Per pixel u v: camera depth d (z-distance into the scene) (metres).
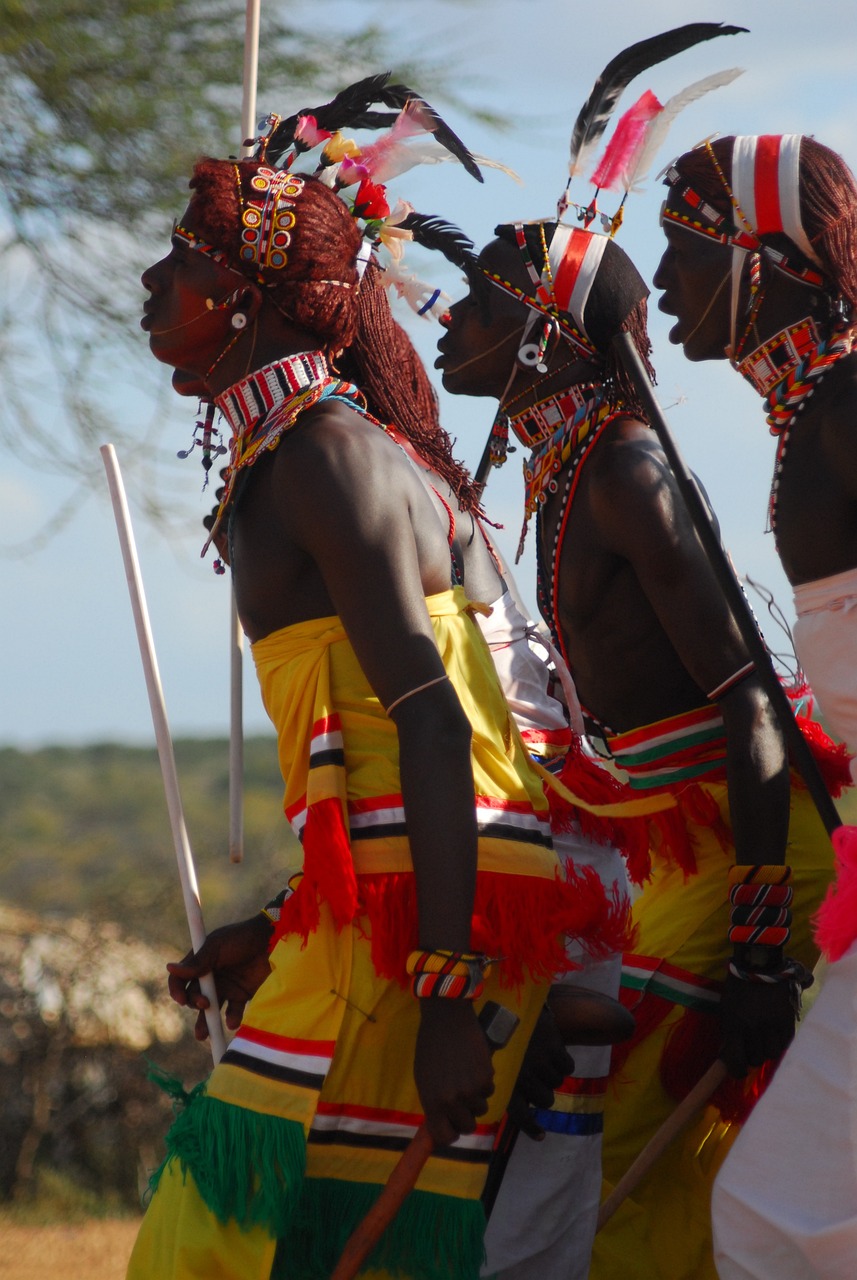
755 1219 6.04
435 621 6.02
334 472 5.75
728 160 6.84
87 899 23.20
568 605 7.99
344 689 5.91
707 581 7.50
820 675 6.38
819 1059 6.00
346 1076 5.75
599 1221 7.38
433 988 5.46
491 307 7.97
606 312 7.87
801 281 6.65
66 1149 19.83
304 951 5.80
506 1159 6.91
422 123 6.82
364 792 5.82
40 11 14.50
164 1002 20.88
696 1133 7.92
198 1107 5.80
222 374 6.29
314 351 6.27
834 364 6.44
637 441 7.69
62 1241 16.03
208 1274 5.57
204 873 24.05
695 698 7.96
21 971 20.14
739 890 7.43
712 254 6.91
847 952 6.00
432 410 7.11
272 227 6.14
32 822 116.25
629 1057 7.94
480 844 5.85
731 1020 7.48
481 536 7.50
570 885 6.18
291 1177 5.61
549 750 7.59
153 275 6.31
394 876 5.72
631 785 8.16
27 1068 19.77
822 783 6.90
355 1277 5.72
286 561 5.95
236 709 7.43
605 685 8.07
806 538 6.37
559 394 7.94
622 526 7.57
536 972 5.89
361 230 6.55
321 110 7.04
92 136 15.14
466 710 6.01
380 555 5.68
